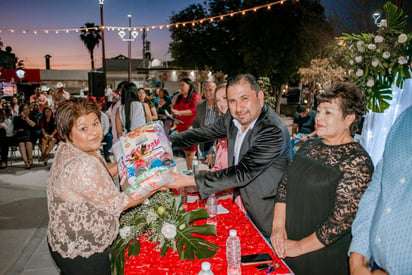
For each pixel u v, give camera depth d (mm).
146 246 1905
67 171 1526
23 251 3572
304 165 1797
